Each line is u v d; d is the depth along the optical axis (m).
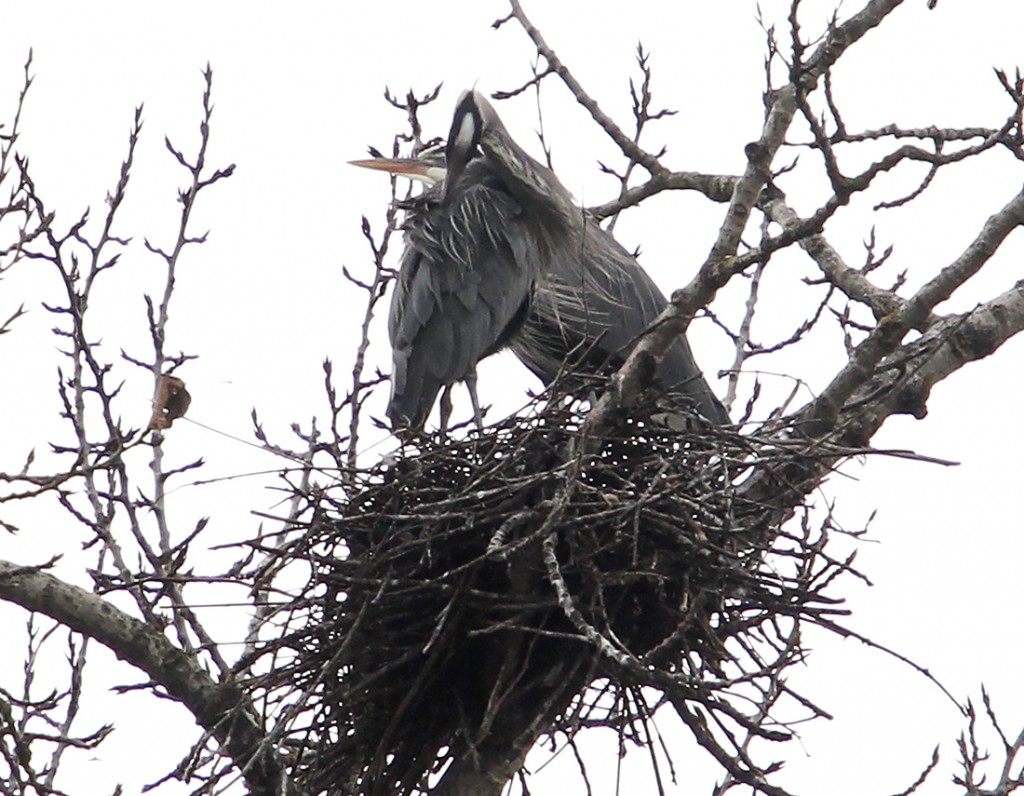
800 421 9.58
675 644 8.86
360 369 10.99
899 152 8.42
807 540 9.07
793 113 8.46
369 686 8.94
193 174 10.84
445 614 8.37
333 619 9.00
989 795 9.34
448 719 9.07
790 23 8.16
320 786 9.07
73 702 9.63
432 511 9.21
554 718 8.98
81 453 9.68
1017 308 10.32
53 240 10.08
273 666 9.14
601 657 8.73
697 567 8.84
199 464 10.17
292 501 10.41
